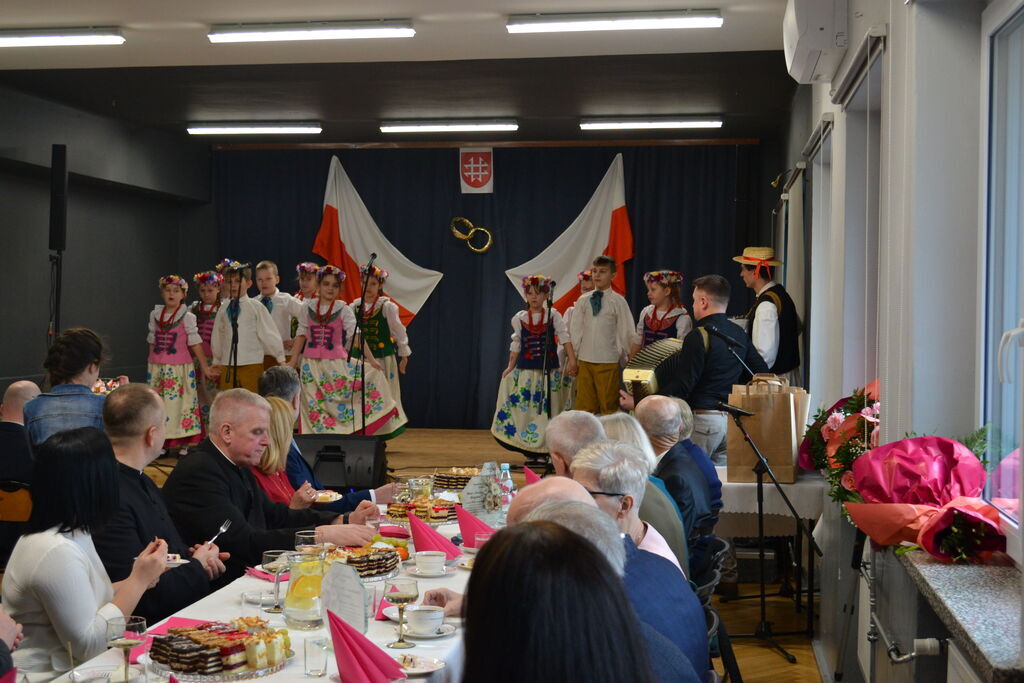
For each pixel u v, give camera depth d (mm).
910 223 3025
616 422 3141
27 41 7469
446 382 12070
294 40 7566
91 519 2354
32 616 2301
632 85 8680
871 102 4398
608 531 1499
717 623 2658
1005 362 2557
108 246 11070
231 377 9195
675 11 6723
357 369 9078
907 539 2443
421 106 9750
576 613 923
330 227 11977
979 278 2922
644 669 946
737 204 11320
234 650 1933
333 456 5855
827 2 4270
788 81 8375
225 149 12180
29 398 4672
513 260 11844
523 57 7934
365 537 2945
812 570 4617
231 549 3133
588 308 8797
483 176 11812
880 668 2963
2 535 4301
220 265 9906
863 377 4781
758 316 6293
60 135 9523
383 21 7090
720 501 3996
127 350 11484
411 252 12016
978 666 1740
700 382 5105
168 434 9391
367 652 1862
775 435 4566
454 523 3438
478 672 925
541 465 9070
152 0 6770
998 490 2691
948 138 2982
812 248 6461
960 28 2969
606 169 11617
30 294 9805
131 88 9117
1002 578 2186
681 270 11461
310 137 11758
